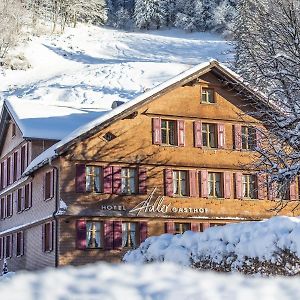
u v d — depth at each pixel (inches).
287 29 821.9
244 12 888.3
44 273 304.3
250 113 894.4
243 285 276.7
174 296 245.3
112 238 1222.3
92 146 1237.1
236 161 1364.4
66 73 3169.3
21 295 236.7
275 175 816.3
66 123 1514.5
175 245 763.4
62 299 233.1
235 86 1103.0
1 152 1750.7
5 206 1672.0
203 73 1350.9
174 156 1314.0
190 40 4252.0
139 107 1280.8
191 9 4926.2
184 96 1346.0
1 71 3221.0
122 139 1267.2
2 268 1642.5
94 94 2647.6
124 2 5502.0
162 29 4918.8
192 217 1301.7
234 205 1346.0
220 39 4426.7
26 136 1407.5
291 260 556.1
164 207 1282.0
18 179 1534.2
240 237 642.2
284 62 824.9
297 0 852.0
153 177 1285.7
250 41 877.8
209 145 1363.2
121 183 1257.4
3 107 1619.1
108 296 241.8
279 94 850.1
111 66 3164.4
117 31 4702.3
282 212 1379.2
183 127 1333.7
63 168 1208.8
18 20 3855.8
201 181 1327.5
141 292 252.4
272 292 259.9
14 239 1545.3
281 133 831.1
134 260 831.1
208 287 267.4
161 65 3152.1
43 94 2659.9
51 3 4717.0
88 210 1213.1
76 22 4771.2
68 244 1190.3
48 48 3750.0
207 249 690.2
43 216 1295.5
